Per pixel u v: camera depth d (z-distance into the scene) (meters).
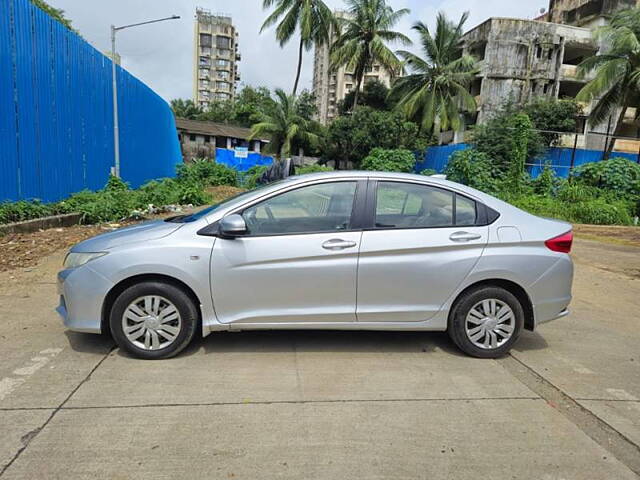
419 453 2.59
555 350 4.21
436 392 3.31
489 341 3.91
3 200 8.56
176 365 3.60
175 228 3.73
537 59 35.75
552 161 24.83
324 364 3.72
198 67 91.50
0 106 8.40
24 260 6.81
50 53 10.09
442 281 3.79
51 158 10.16
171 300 3.62
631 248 10.74
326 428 2.81
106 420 2.80
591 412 3.10
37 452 2.48
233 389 3.25
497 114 30.11
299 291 3.69
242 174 28.70
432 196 3.95
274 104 36.78
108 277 3.56
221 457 2.49
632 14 24.44
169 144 23.97
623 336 4.66
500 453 2.61
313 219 3.81
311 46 34.41
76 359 3.64
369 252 3.72
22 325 4.35
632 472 2.47
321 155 40.69
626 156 26.69
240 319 3.68
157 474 2.34
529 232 3.92
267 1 33.53
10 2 8.64
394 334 4.44
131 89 16.16
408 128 32.25
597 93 25.31
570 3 41.25
